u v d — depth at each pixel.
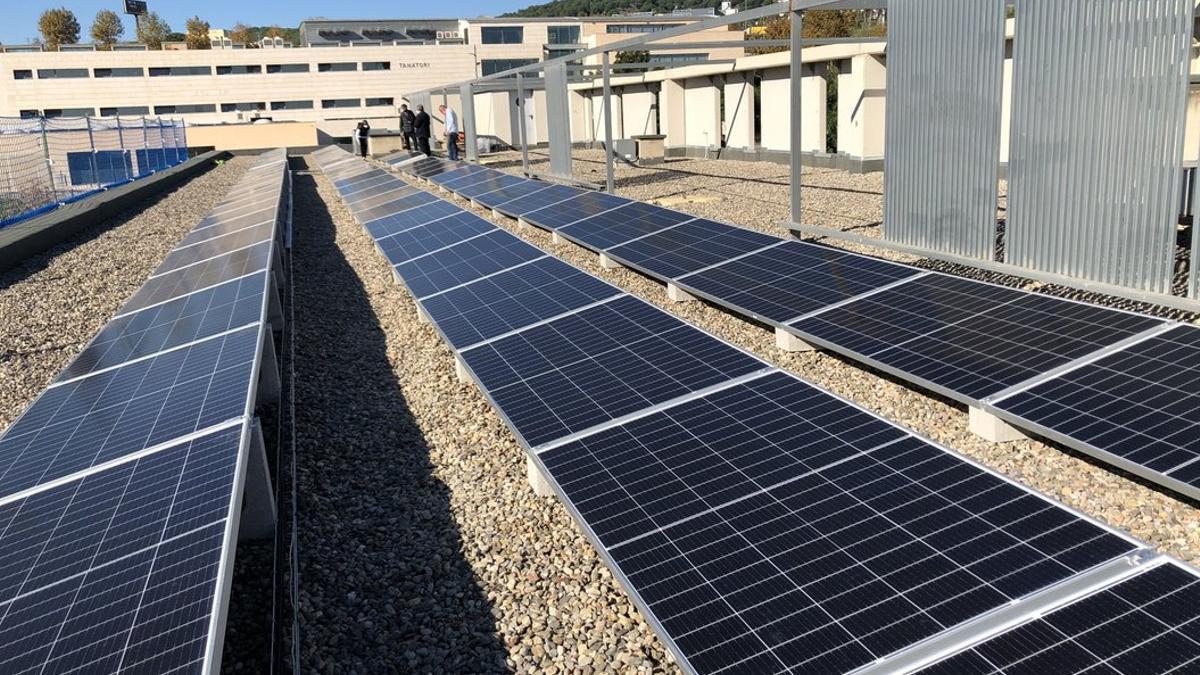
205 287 8.33
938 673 2.71
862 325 6.62
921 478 3.80
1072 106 7.11
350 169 28.48
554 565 4.55
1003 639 2.80
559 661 3.80
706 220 10.90
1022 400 4.99
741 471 4.14
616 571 3.54
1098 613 2.84
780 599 3.18
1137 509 4.39
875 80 19.19
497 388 5.82
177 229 18.22
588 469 4.44
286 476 5.80
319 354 8.68
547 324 7.00
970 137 8.24
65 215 17.59
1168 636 2.70
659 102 30.42
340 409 7.11
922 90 8.81
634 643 3.86
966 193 8.39
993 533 3.36
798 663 2.86
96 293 11.89
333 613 4.32
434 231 12.71
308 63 78.81
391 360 8.30
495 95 39.72
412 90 81.25
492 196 17.08
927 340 6.05
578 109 36.12
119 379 5.79
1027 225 7.75
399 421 6.77
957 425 5.55
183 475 3.88
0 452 4.75
